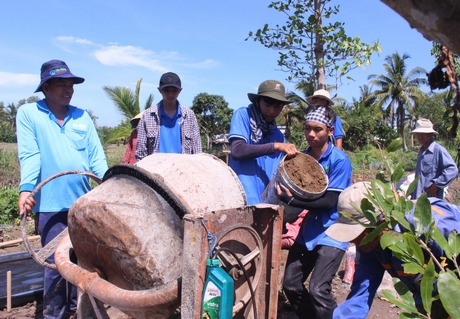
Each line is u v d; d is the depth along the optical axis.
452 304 1.60
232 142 3.78
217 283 2.14
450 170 5.89
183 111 4.84
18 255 5.16
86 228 2.74
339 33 9.01
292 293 3.51
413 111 48.88
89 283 2.73
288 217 3.25
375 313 4.39
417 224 1.96
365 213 2.08
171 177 2.80
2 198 9.79
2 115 77.75
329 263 3.22
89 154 4.03
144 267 2.56
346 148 41.06
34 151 3.63
